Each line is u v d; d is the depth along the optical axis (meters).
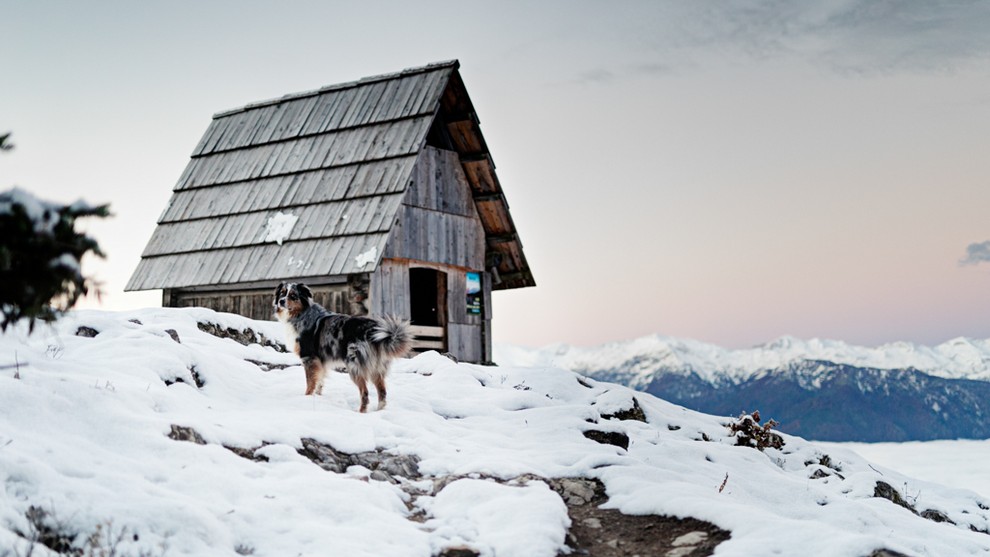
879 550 7.30
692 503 8.59
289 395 11.84
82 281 5.89
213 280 20.12
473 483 8.88
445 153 21.28
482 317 22.08
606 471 9.64
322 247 19.16
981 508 14.65
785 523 8.00
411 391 12.83
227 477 8.02
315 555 7.12
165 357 10.82
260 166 22.17
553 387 15.06
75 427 8.19
